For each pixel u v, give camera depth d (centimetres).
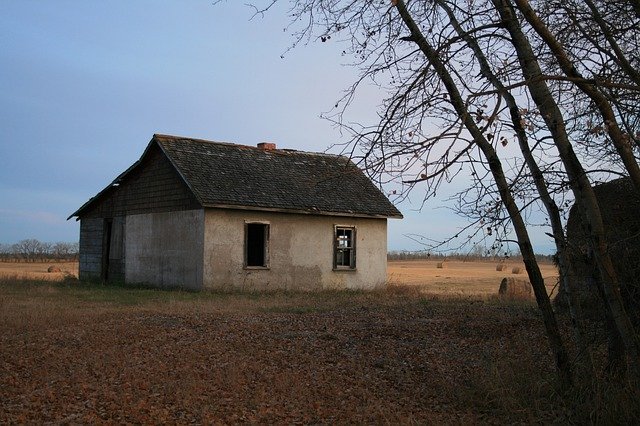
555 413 776
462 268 6575
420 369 1034
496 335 1356
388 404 821
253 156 2780
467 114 652
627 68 698
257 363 1027
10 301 1848
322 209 2619
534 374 859
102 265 2934
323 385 910
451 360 1107
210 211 2381
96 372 929
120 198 2834
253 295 2322
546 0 770
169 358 1040
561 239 786
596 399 729
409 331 1423
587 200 723
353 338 1312
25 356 1030
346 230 2789
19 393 813
